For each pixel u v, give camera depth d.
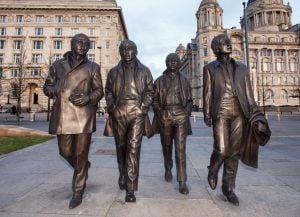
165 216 3.24
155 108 4.68
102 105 51.69
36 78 59.66
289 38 89.12
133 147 3.80
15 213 3.35
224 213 3.34
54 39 62.12
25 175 5.36
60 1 62.31
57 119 3.60
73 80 3.71
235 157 3.66
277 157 7.33
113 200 3.81
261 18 96.81
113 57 61.66
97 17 62.50
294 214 3.30
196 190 4.30
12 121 28.25
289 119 31.69
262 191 4.23
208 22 77.69
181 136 4.34
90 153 8.21
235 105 3.61
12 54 61.47
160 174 5.42
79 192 3.68
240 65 3.83
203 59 77.62
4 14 62.12
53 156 7.69
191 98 4.71
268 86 84.75
